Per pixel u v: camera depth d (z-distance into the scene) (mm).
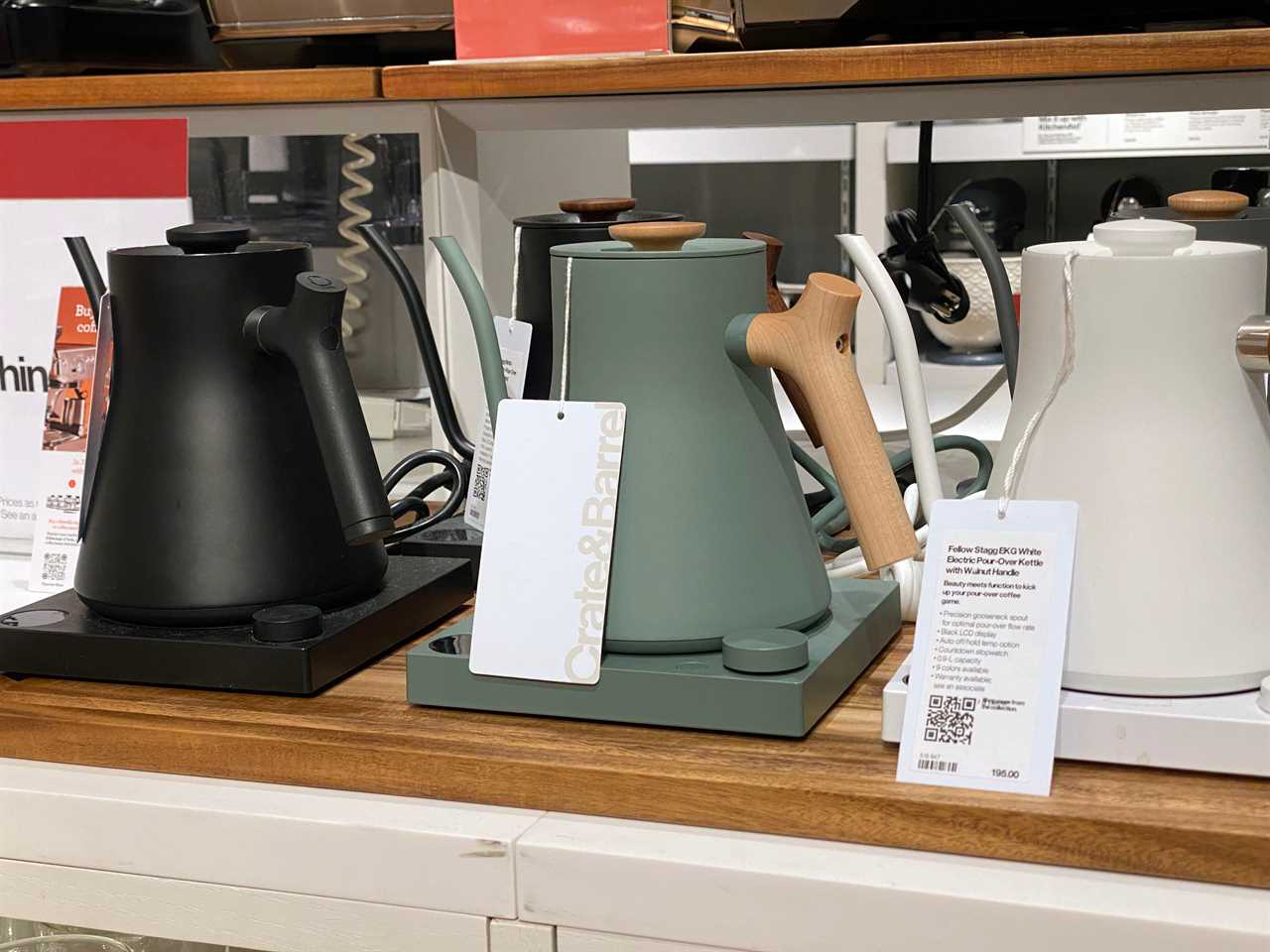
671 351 869
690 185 3430
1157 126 2711
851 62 1104
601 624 867
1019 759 771
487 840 804
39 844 899
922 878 744
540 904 802
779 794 786
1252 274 790
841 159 3154
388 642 1012
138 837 875
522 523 890
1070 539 787
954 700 792
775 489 897
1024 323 830
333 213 1428
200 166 1479
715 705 846
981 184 2980
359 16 1239
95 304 1175
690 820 806
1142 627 779
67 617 1009
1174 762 772
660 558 869
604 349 877
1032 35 1103
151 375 960
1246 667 785
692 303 865
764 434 896
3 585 1270
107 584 975
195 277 943
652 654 879
